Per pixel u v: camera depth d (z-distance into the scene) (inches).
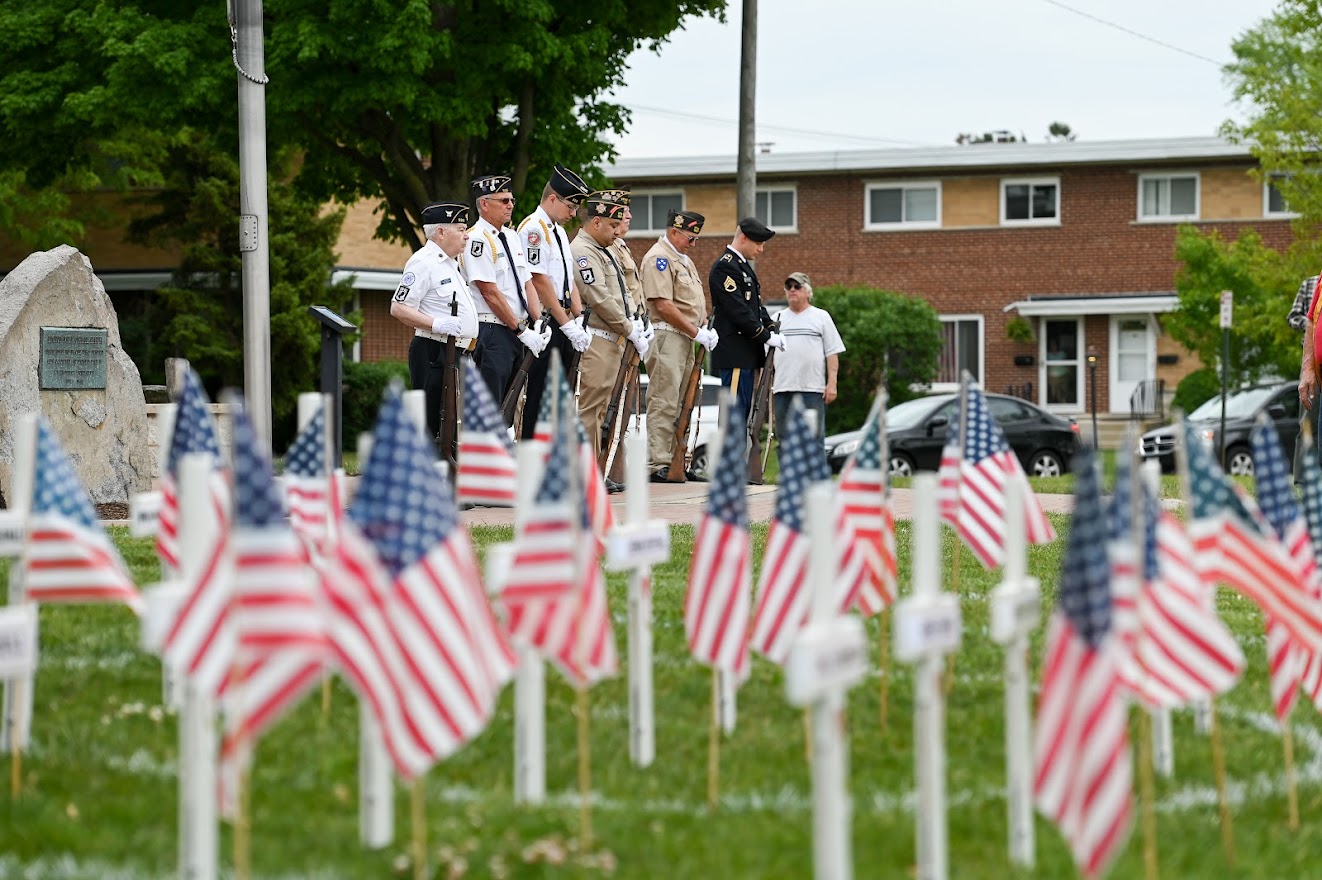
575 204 1791.3
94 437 1894.7
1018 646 615.2
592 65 3651.6
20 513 721.0
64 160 3912.4
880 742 802.8
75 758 735.7
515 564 627.8
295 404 4559.5
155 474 1977.1
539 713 692.1
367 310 5580.7
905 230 5748.0
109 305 1923.0
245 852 584.7
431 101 3408.0
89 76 3609.7
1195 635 631.8
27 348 1814.7
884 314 4950.8
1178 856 634.2
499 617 914.1
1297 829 689.0
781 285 5821.9
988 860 618.2
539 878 589.6
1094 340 5649.6
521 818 657.6
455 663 560.4
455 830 639.8
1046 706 547.2
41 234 4798.2
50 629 1029.8
